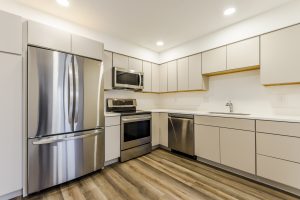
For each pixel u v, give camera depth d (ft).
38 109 5.99
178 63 11.66
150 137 10.78
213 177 7.18
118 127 8.95
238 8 7.07
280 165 6.01
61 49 6.61
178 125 10.05
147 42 11.18
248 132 6.89
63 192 6.07
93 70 7.63
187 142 9.49
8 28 5.52
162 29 9.23
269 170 6.29
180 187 6.38
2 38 5.41
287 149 5.84
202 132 8.70
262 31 7.38
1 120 5.39
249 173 7.02
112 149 8.61
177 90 11.71
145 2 6.66
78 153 7.00
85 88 7.30
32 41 5.90
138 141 9.92
